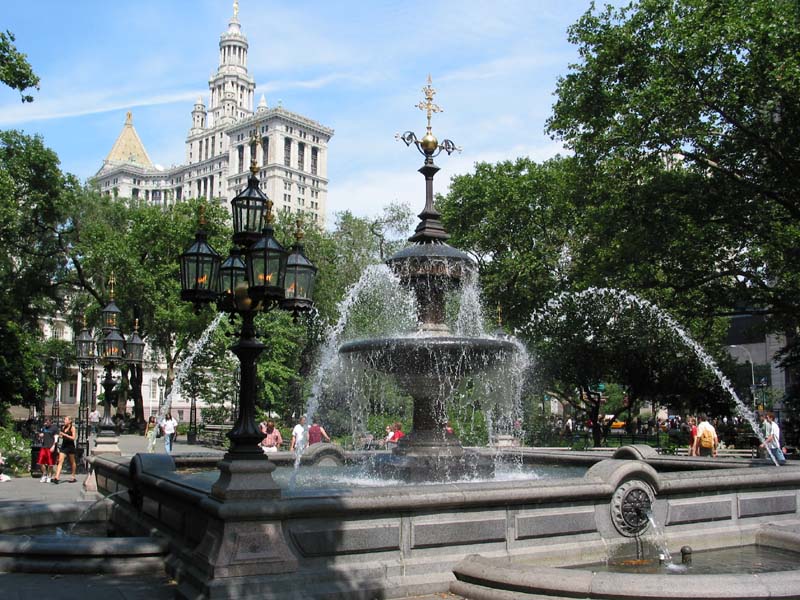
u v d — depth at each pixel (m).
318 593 6.56
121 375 48.75
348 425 34.88
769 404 47.56
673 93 22.09
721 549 9.23
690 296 28.19
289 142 130.25
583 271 28.98
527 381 36.59
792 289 26.38
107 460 12.95
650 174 24.50
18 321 40.72
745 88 21.08
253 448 7.05
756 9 20.84
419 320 12.07
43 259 41.81
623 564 8.22
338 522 7.05
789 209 23.34
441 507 7.57
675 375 38.41
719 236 25.41
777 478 10.08
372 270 14.72
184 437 45.03
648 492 8.88
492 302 38.91
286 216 48.44
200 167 148.50
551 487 8.15
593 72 24.84
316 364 40.22
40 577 7.86
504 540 7.89
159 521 9.16
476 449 16.05
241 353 7.31
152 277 42.50
